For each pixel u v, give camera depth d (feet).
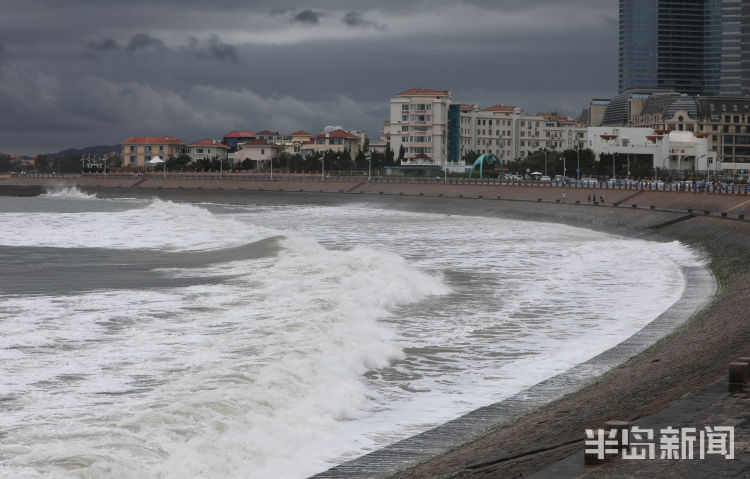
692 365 70.64
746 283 136.77
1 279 145.28
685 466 37.99
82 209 442.50
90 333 93.09
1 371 74.08
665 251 221.66
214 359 78.59
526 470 41.52
